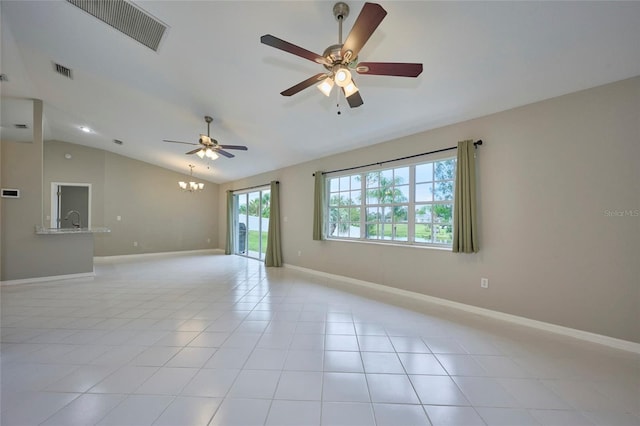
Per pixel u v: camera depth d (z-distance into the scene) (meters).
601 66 2.35
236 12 2.37
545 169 2.84
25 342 2.48
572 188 2.69
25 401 1.70
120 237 7.64
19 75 3.95
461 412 1.66
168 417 1.59
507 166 3.09
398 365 2.16
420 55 2.51
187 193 8.82
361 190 4.78
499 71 2.57
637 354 2.33
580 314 2.64
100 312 3.28
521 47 2.28
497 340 2.59
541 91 2.75
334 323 2.99
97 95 4.38
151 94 4.06
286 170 6.33
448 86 2.87
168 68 3.35
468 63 2.53
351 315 3.23
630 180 2.41
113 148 7.21
